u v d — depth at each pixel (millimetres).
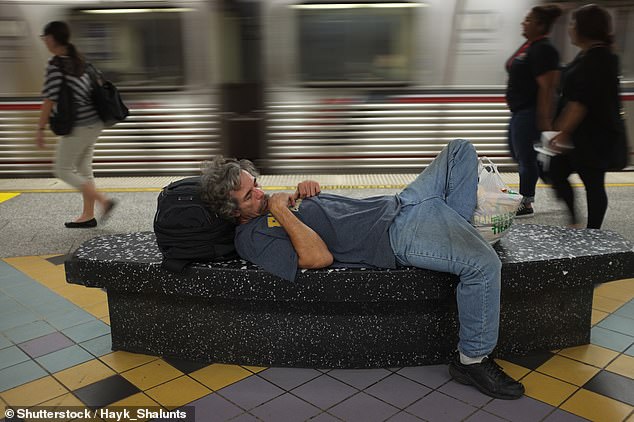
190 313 2818
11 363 2865
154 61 6379
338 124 6469
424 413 2412
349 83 6363
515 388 2500
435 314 2738
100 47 6332
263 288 2582
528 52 4762
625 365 2770
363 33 6215
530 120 4945
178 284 2660
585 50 3910
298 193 2764
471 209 2658
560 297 2854
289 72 6348
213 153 6605
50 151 6754
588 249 2775
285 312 2725
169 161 6648
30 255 4512
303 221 2648
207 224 2598
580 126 3959
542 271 2629
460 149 2701
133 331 2938
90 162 5180
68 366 2832
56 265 4277
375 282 2539
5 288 3830
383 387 2611
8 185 6699
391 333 2744
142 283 2723
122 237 3100
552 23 4684
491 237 2732
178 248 2617
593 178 4082
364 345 2754
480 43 6234
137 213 5668
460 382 2629
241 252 2633
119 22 6266
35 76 6461
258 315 2746
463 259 2439
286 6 6156
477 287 2447
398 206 2682
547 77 4637
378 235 2594
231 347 2814
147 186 6637
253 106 6461
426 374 2719
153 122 6539
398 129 6473
